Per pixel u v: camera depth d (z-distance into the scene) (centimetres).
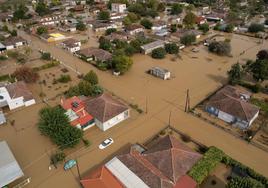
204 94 7138
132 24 13950
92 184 4012
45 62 9400
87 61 9406
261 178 4294
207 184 4338
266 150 5094
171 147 4559
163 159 4388
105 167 4250
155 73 8262
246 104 5934
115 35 11856
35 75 7850
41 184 4375
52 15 17300
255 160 4841
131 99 6888
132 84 7738
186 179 4134
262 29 12838
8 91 6594
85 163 4800
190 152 4562
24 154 5056
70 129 4972
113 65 8675
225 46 9950
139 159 4462
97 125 5778
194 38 11231
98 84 7681
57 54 10256
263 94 7169
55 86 7619
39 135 5600
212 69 8794
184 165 4328
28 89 7325
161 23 14062
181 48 10844
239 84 7669
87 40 12075
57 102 6781
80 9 18812
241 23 14425
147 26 13788
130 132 5622
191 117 6134
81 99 6531
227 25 13388
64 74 8388
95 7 19388
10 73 8481
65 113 5456
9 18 16312
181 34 11962
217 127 5791
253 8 17688
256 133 5572
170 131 5653
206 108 6325
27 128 5834
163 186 3866
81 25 13750
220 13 16162
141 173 4091
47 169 4688
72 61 9494
